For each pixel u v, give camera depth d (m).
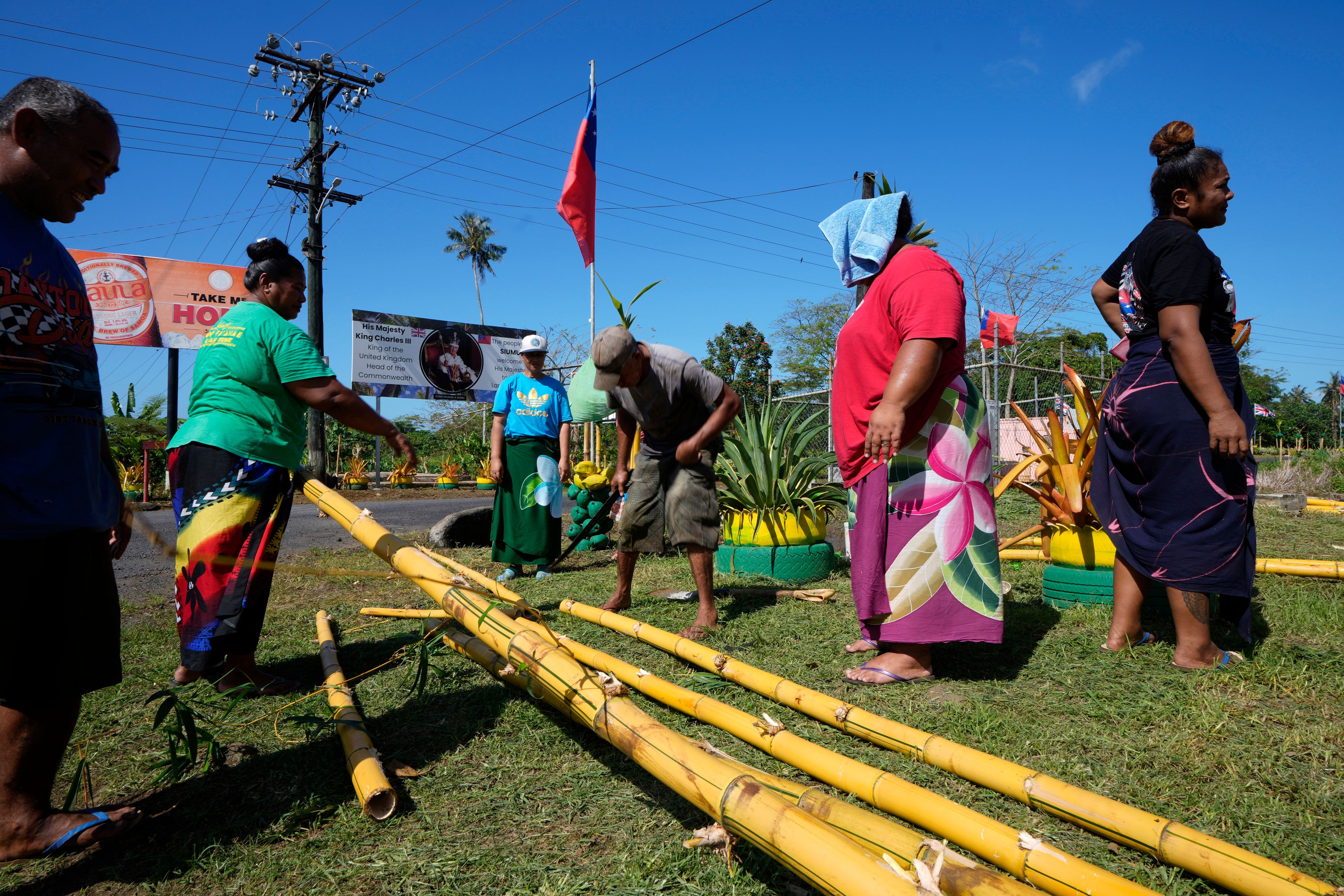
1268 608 3.46
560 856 1.67
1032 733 2.18
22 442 1.66
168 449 2.93
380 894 1.56
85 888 1.66
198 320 15.34
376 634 3.75
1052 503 3.92
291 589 5.23
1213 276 2.67
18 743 1.75
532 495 5.54
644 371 3.56
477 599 2.55
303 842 1.77
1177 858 1.49
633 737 1.72
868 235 2.83
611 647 3.26
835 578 4.93
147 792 2.09
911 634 2.64
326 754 2.26
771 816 1.33
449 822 1.84
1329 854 1.57
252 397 2.86
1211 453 2.61
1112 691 2.48
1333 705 2.31
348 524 2.77
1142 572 2.79
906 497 2.68
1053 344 36.69
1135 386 2.78
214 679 2.92
